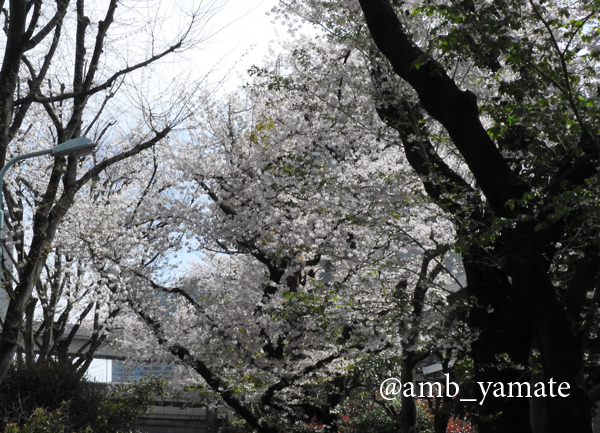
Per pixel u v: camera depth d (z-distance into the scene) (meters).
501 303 6.82
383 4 6.50
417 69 6.23
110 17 9.60
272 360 11.77
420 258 11.34
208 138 12.70
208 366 12.83
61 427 12.30
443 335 7.92
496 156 5.99
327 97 9.00
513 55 5.64
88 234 12.62
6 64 8.49
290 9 8.79
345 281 11.13
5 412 12.76
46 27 8.81
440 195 6.99
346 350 11.16
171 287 13.49
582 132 5.74
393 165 11.02
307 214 10.70
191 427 28.25
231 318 12.68
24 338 15.20
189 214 11.88
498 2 5.66
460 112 6.06
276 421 12.18
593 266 6.24
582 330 5.64
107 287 13.16
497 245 6.68
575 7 6.91
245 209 11.45
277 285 11.53
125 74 10.34
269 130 11.70
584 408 5.52
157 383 16.19
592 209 5.86
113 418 14.45
